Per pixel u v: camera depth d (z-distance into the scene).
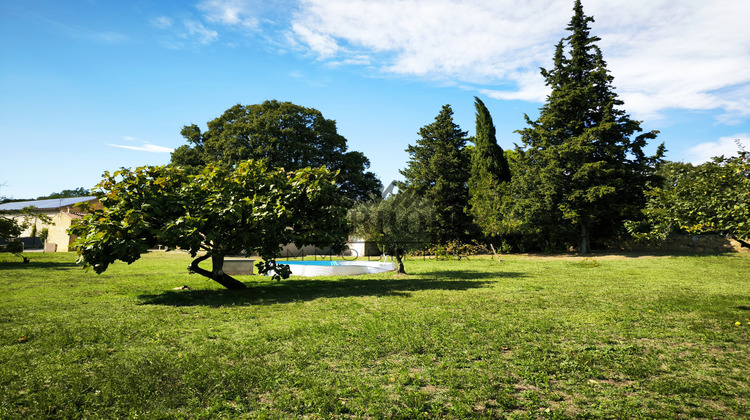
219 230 9.98
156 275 14.77
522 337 5.76
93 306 8.38
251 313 7.64
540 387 4.03
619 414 3.44
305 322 6.77
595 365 4.64
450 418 3.40
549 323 6.52
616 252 27.98
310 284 12.53
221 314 7.59
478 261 22.98
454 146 34.03
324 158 37.19
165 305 8.61
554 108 28.94
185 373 4.29
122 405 3.56
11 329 6.20
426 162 34.91
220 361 4.71
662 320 6.89
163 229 9.22
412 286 11.69
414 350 5.14
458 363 4.68
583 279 13.16
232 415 3.41
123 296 9.79
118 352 5.11
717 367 4.63
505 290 10.55
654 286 11.33
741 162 6.88
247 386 3.98
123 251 8.88
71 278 13.57
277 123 33.53
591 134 27.08
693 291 10.32
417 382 4.06
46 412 3.41
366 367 4.59
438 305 8.35
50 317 7.15
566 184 27.64
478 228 32.31
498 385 4.04
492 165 32.62
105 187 9.91
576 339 5.72
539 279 13.20
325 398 3.66
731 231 6.84
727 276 13.78
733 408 3.57
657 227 7.82
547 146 29.11
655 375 4.39
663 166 33.75
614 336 5.90
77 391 3.77
